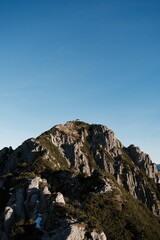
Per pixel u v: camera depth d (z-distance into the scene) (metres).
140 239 161.25
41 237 134.12
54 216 137.75
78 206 173.25
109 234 157.88
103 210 171.75
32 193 159.50
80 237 122.50
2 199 183.50
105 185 192.38
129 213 178.25
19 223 146.38
